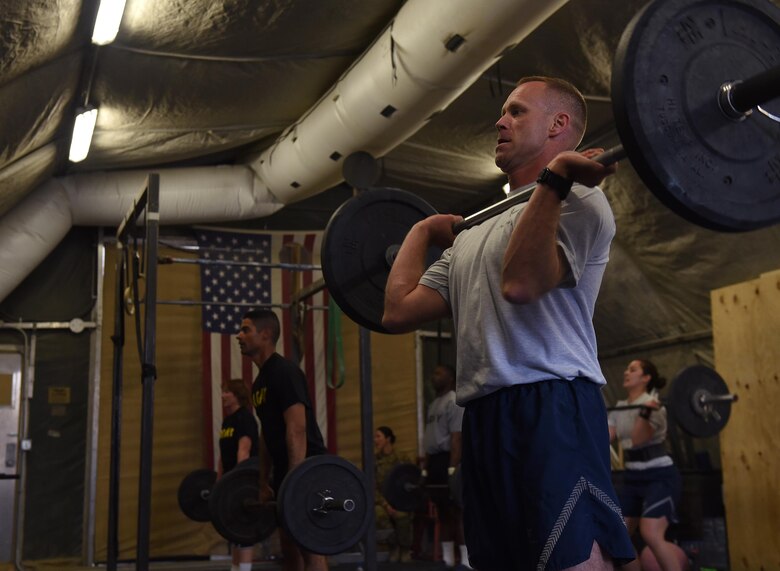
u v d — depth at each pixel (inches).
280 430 171.6
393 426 374.0
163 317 351.6
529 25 188.9
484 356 66.1
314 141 275.4
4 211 298.7
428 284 76.6
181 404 347.6
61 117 253.8
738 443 253.8
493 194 361.1
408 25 208.1
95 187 321.7
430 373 386.6
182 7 204.2
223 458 251.3
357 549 353.1
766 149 61.4
